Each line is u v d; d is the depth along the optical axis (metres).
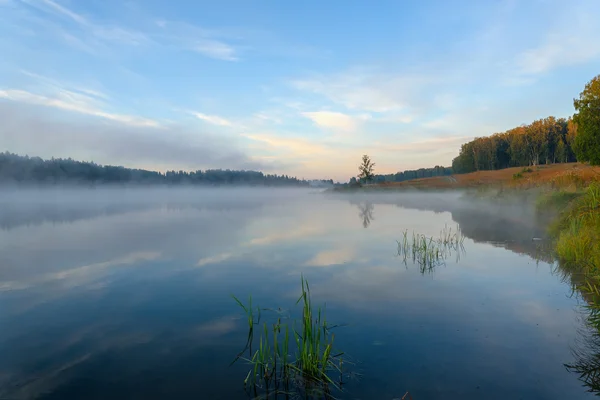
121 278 12.30
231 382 5.58
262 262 14.62
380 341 6.86
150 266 14.12
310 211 45.88
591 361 5.86
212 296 10.16
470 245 17.08
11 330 7.80
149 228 27.91
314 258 15.27
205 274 12.73
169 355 6.55
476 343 6.65
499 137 133.38
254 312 8.80
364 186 110.62
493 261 13.59
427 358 6.12
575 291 9.55
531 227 22.31
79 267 14.09
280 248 17.84
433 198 69.38
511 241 17.86
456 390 5.14
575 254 12.42
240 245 18.92
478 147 133.50
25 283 11.69
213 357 6.47
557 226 17.47
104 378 5.75
